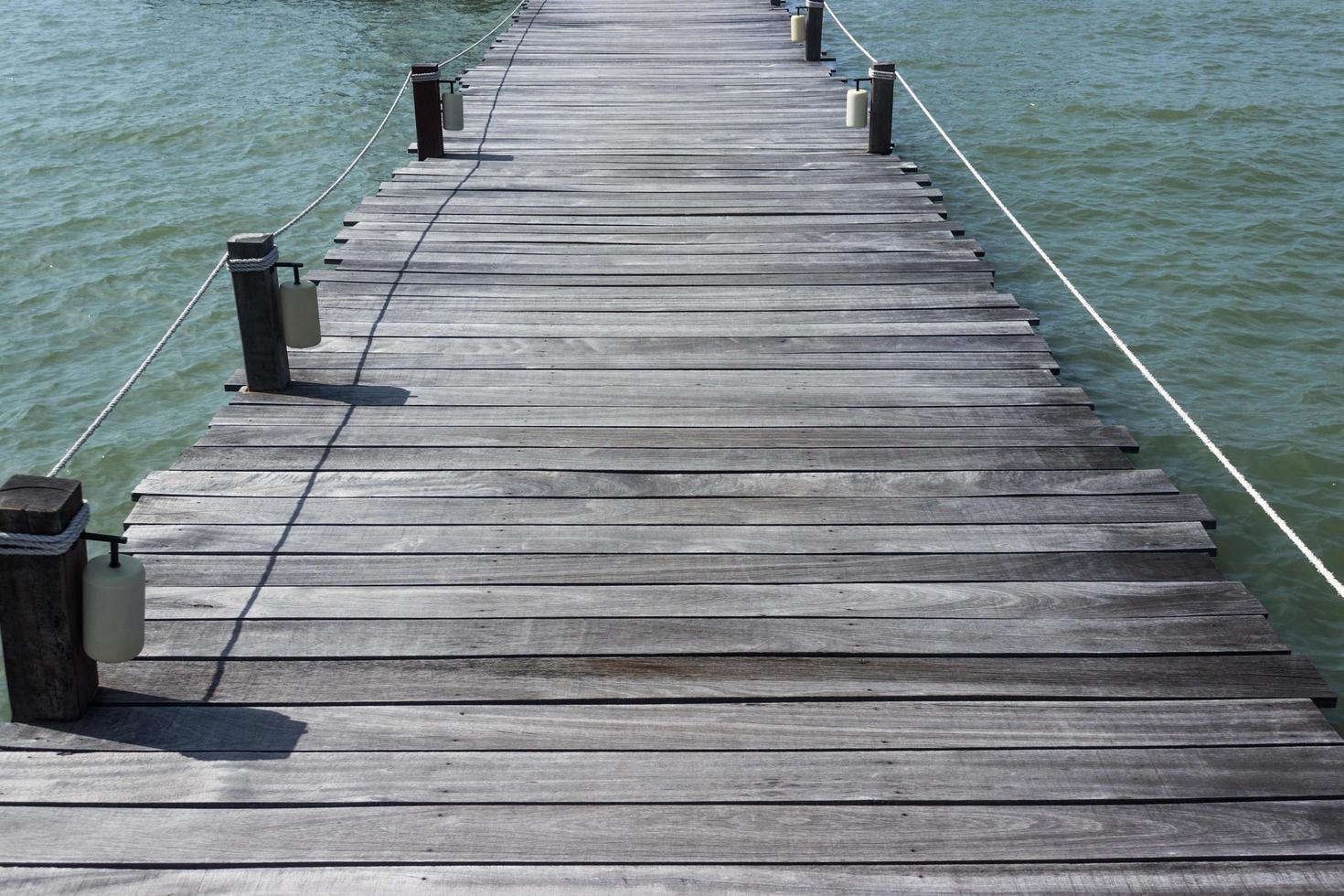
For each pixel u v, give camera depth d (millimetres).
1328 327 9109
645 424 5711
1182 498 5102
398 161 13414
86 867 3217
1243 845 3324
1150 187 12102
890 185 9539
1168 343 8844
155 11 21453
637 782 3541
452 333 6742
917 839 3346
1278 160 12719
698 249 8109
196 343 9141
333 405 5875
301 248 11023
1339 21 19359
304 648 4094
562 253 8016
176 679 3936
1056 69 16844
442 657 4070
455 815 3410
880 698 3912
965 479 5250
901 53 18281
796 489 5156
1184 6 20859
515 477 5230
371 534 4789
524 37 16547
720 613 4324
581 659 4078
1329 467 7203
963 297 7301
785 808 3449
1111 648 4145
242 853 3264
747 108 12203
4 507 3418
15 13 21266
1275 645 4160
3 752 3605
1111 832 3373
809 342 6656
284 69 17297
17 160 13234
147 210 11797
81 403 8258
